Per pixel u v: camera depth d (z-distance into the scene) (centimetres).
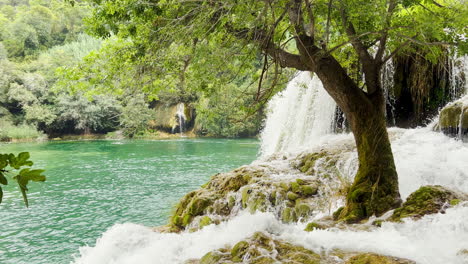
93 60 703
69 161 1862
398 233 368
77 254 653
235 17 478
